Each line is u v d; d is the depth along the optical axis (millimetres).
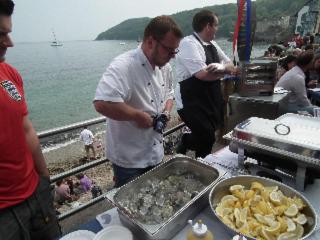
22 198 1350
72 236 1017
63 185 8586
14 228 1330
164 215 1040
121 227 994
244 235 914
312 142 1239
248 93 2893
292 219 1037
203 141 2795
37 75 81938
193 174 1349
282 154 1268
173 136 5492
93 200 2307
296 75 3613
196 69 2438
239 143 1433
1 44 1166
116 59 1530
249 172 1476
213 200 1146
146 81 1599
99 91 1447
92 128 22375
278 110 2699
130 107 1491
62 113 40125
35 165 1553
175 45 1452
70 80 71000
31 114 39875
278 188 1194
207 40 2578
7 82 1293
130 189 1176
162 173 1326
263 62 2812
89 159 15539
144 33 1518
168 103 1959
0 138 1214
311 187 1359
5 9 1125
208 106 2676
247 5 2723
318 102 4125
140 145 1765
